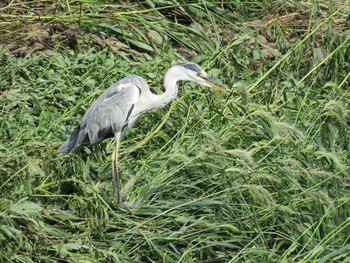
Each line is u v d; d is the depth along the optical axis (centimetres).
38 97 1470
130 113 1338
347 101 1478
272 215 1180
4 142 1352
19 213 1091
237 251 1195
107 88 1480
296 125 1406
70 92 1498
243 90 1393
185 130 1417
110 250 1130
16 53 1653
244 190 1234
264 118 1394
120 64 1595
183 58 1689
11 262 1078
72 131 1395
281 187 1245
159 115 1445
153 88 1534
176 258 1158
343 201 1243
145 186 1255
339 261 1166
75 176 1215
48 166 1212
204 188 1267
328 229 1206
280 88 1595
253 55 1695
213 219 1209
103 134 1334
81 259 1124
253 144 1302
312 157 1326
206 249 1171
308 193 1192
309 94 1537
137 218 1219
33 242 1120
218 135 1330
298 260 1176
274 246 1193
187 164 1255
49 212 1176
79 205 1188
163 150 1380
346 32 1780
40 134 1402
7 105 1434
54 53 1609
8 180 1178
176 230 1202
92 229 1169
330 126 1336
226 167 1248
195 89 1569
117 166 1299
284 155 1297
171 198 1258
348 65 1700
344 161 1336
